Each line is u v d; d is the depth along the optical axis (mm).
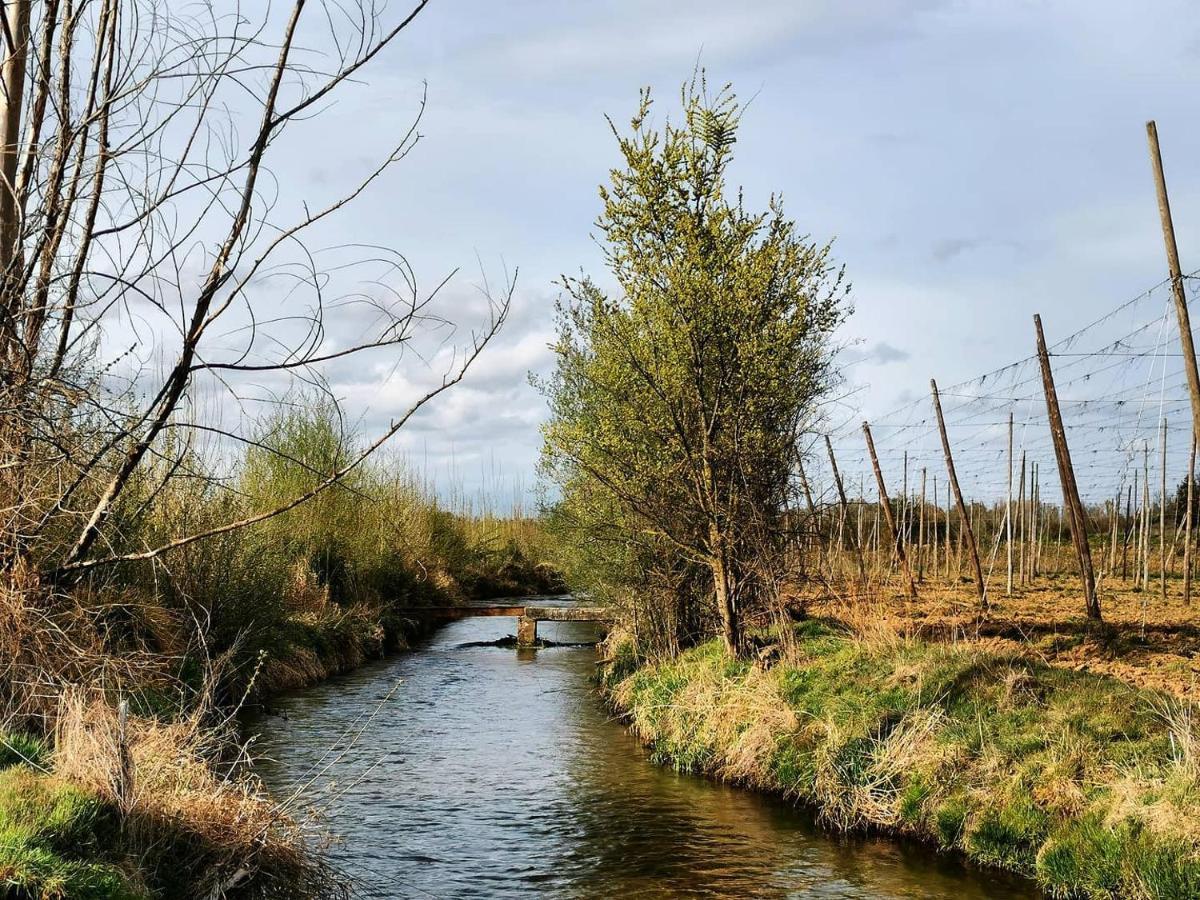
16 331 8188
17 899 5750
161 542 15750
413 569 32750
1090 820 9250
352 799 12016
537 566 47000
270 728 15930
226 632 17016
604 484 16984
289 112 7184
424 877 9438
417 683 21203
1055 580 35844
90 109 8312
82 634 9984
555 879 9461
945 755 11031
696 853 10273
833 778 11688
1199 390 14906
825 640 15992
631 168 15141
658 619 19359
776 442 15844
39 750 7789
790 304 15727
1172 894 8094
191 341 7227
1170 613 22469
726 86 15055
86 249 8195
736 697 14195
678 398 15570
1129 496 35875
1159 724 10531
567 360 21047
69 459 8133
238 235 7145
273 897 7684
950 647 14000
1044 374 20078
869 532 42969
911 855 10211
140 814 7125
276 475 25609
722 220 15172
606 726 16922
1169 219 15117
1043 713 11344
